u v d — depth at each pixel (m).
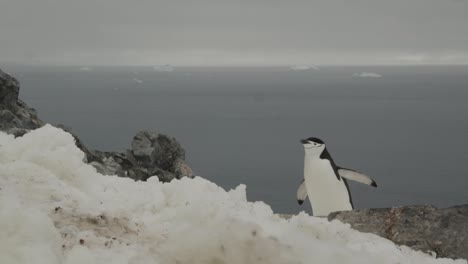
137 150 17.67
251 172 111.06
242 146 146.25
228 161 122.56
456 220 6.07
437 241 5.83
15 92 15.66
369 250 4.84
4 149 5.41
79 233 4.07
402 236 5.96
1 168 4.88
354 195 97.44
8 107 15.38
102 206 4.64
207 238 3.93
